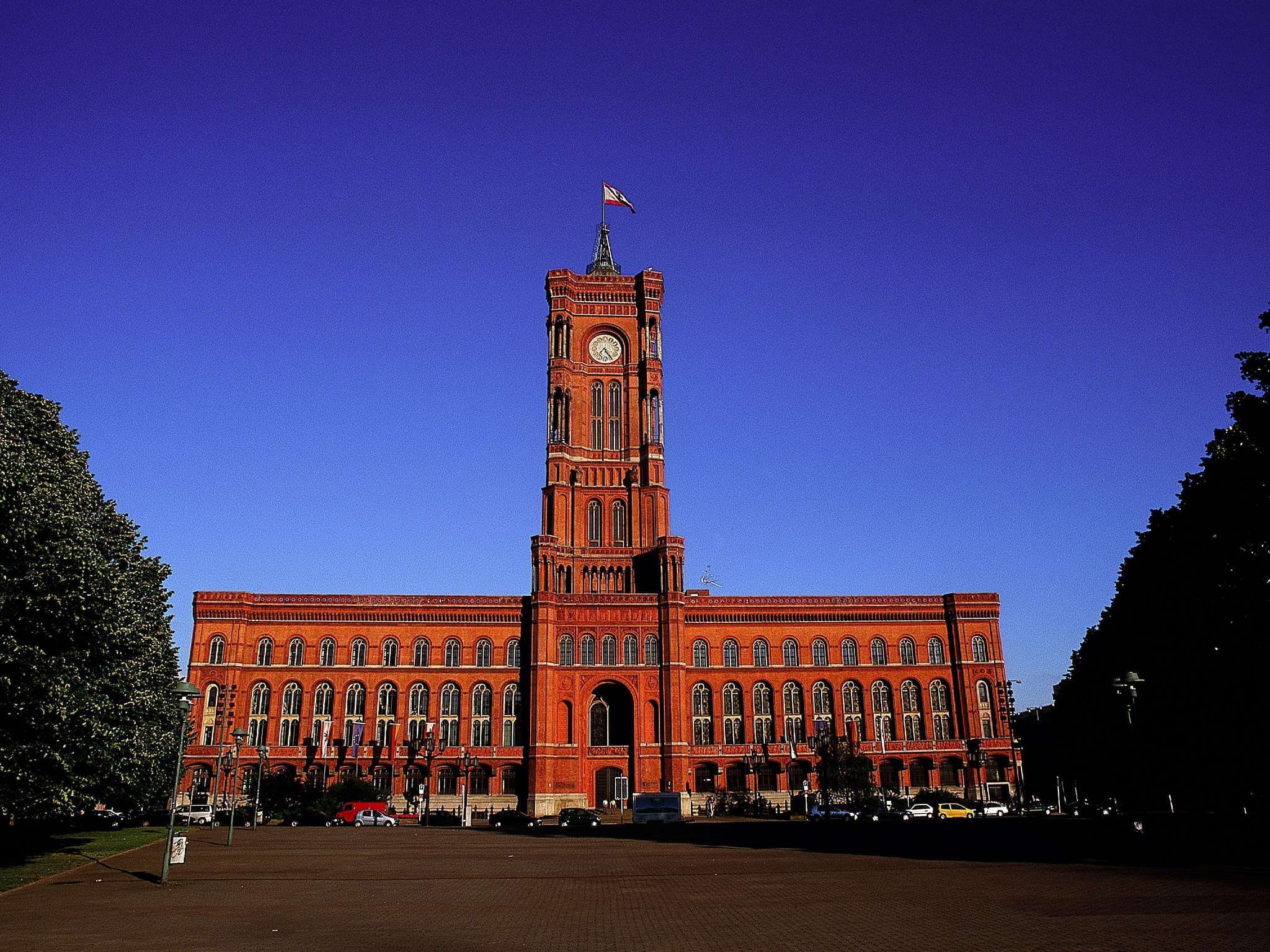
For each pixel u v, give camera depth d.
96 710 48.56
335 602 126.69
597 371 146.12
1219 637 51.94
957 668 128.75
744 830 83.06
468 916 29.55
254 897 34.91
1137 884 33.38
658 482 139.12
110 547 61.00
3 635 41.75
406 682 125.25
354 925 27.94
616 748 122.81
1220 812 62.66
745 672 128.50
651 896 34.12
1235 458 50.12
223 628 123.50
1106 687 72.81
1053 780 138.12
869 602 131.25
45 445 54.38
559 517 135.50
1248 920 24.94
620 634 126.69
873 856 50.25
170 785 81.00
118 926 27.94
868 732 127.06
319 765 120.94
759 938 24.42
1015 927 24.91
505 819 100.12
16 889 37.22
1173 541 58.19
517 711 125.50
